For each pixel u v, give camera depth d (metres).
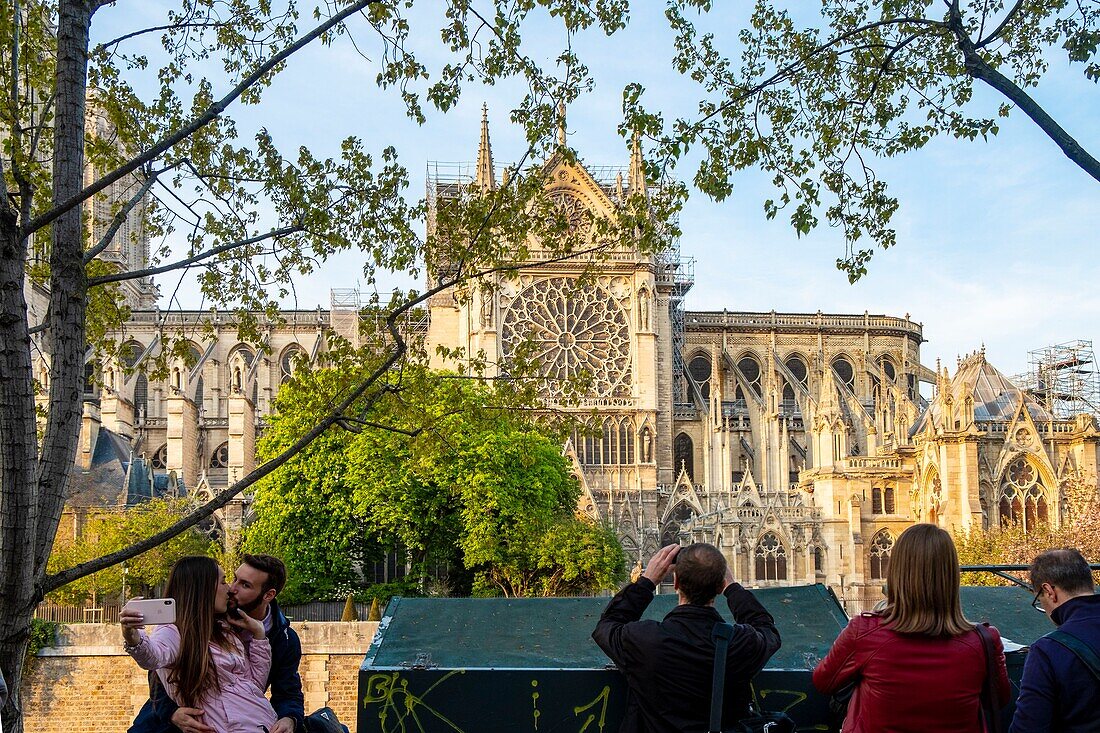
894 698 10.04
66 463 19.39
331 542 69.31
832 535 95.12
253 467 97.81
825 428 98.38
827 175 26.44
